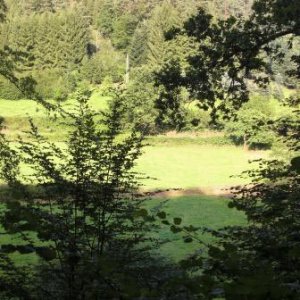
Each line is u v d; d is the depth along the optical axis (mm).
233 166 53719
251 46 12320
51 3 129250
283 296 2076
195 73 12484
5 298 4453
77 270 4672
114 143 6465
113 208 5980
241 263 3191
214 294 2396
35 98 11148
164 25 93688
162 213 3012
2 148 6699
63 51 98438
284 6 11695
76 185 5898
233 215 31641
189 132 63281
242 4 100625
